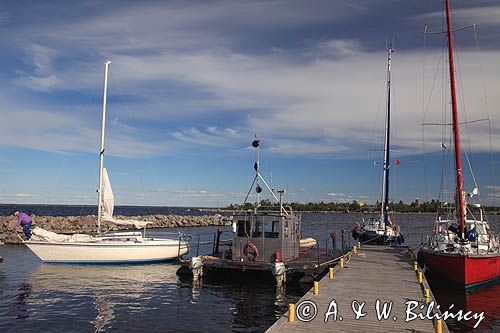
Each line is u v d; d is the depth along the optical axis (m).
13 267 22.00
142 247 23.55
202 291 16.84
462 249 17.45
